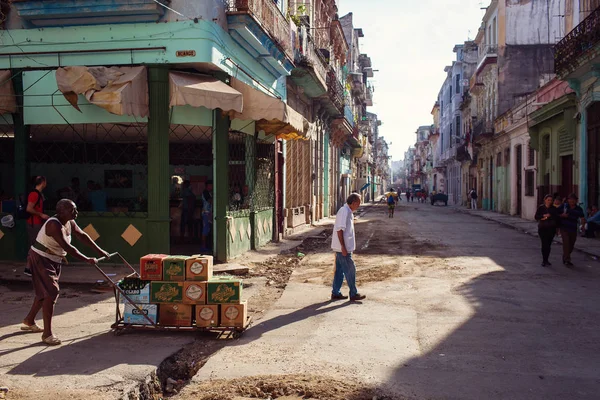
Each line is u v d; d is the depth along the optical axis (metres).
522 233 19.31
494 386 4.60
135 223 10.48
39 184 9.16
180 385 4.97
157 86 10.26
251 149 13.18
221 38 10.69
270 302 8.17
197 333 6.27
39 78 10.55
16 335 6.05
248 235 12.98
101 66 10.24
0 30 10.59
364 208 44.16
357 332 6.27
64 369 4.88
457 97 53.66
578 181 18.58
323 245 15.56
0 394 4.25
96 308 7.47
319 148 25.28
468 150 44.75
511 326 6.55
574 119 18.81
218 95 9.89
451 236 17.97
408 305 7.69
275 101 10.76
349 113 31.22
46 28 10.45
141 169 13.96
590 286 9.12
